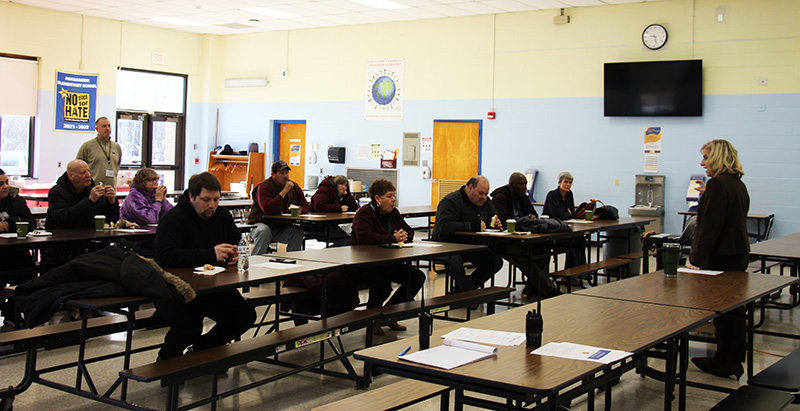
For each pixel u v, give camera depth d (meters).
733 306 3.03
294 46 13.21
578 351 2.23
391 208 5.42
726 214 4.11
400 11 11.23
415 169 12.02
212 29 13.40
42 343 3.28
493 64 11.20
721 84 9.56
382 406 2.69
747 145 9.45
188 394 3.71
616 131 10.29
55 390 3.71
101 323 3.60
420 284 5.31
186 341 3.59
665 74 9.78
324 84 12.91
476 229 5.85
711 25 9.58
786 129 9.20
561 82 10.65
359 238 5.25
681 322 2.69
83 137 12.21
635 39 10.08
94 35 12.27
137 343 4.72
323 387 3.91
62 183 5.64
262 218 7.36
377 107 12.34
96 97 12.34
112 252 3.31
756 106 9.36
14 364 4.14
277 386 3.91
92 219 5.62
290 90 13.31
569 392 2.51
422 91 11.89
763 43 9.28
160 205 6.12
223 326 3.87
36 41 11.48
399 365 2.11
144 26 12.99
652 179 9.98
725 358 4.16
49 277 3.17
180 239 3.81
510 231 5.82
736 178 4.17
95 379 3.92
